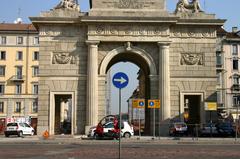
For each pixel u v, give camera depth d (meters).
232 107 99.62
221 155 27.41
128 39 58.22
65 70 58.62
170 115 58.16
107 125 48.69
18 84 113.44
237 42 101.75
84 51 59.09
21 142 41.69
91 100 57.12
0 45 113.94
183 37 59.62
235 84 100.50
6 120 83.94
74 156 26.31
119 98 21.00
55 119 60.75
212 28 60.06
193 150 31.36
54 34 59.00
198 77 59.19
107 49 58.81
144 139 47.22
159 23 58.34
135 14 58.28
